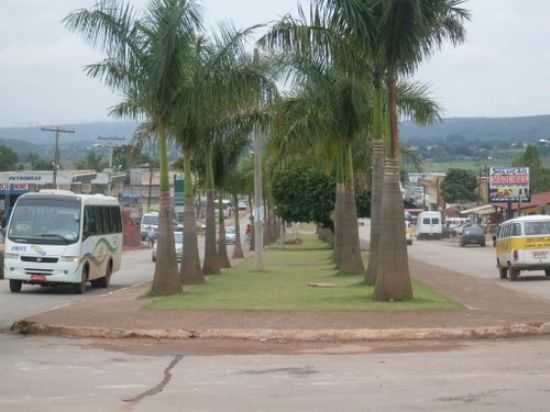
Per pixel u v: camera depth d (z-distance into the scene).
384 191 21.12
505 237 33.84
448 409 9.77
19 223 29.91
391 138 20.88
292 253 62.69
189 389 11.33
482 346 15.28
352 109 28.20
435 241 96.50
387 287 21.14
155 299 23.31
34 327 17.78
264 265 44.56
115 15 23.75
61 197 30.08
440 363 13.30
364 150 37.38
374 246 27.00
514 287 29.67
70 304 24.20
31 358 14.37
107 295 27.06
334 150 31.89
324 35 21.11
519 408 9.80
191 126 27.94
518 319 17.75
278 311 19.33
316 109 28.70
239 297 23.45
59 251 29.31
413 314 18.53
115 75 24.28
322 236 93.56
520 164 117.25
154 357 14.45
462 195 152.62
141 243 87.00
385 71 20.92
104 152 142.38
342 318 18.02
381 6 19.77
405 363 13.37
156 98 24.09
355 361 13.70
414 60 20.16
